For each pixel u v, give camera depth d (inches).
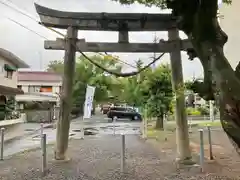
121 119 1514.5
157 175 316.8
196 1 179.6
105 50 413.4
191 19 186.2
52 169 351.3
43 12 396.8
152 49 408.8
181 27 195.6
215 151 476.7
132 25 401.7
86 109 603.2
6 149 547.5
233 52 666.8
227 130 161.2
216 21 183.2
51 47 411.8
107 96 1801.2
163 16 392.2
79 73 1647.4
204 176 309.0
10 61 1065.5
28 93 1512.1
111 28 407.8
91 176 316.2
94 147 548.4
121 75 415.5
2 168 361.1
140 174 322.7
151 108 757.3
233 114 158.1
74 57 412.8
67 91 406.3
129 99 892.0
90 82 1638.8
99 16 394.9
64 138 401.1
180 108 384.8
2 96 1002.7
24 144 625.0
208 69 178.9
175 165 367.6
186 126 385.4
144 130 730.8
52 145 586.2
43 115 1395.2
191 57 387.2
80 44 411.8
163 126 890.7
